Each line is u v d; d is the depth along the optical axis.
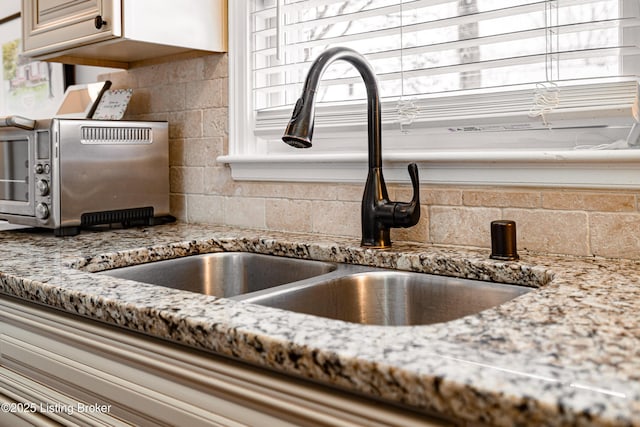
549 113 1.06
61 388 0.93
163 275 1.27
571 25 1.05
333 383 0.55
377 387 0.52
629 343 0.55
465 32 1.29
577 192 1.05
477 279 1.02
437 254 1.10
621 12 1.09
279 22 1.42
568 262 1.00
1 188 1.58
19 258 1.12
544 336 0.58
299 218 1.45
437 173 1.20
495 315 0.66
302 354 0.57
